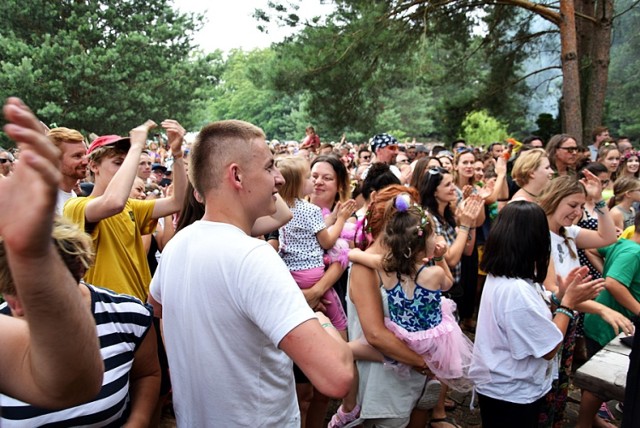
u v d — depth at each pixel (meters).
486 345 2.37
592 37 12.91
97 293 1.38
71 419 1.24
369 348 2.36
